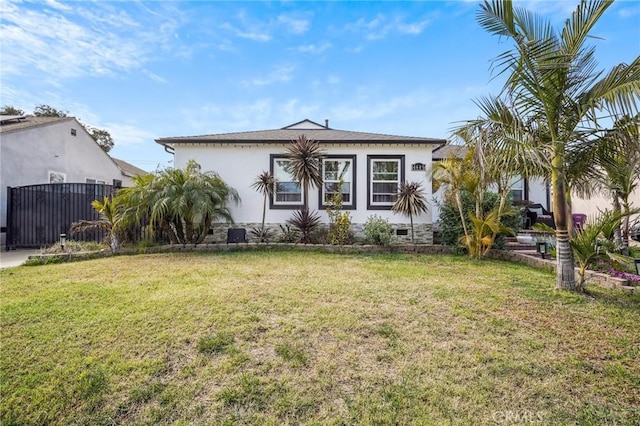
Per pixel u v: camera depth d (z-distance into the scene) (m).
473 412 2.35
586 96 4.86
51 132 13.45
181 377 2.74
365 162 11.02
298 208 10.93
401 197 10.09
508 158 5.15
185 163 10.91
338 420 2.28
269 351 3.18
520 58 4.74
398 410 2.37
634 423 2.25
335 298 4.75
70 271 6.40
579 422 2.26
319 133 12.54
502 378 2.76
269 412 2.35
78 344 3.24
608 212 5.47
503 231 8.23
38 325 3.66
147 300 4.52
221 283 5.47
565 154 5.42
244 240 10.58
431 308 4.38
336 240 9.80
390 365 2.95
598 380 2.74
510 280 5.91
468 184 8.16
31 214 10.66
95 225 8.72
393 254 8.88
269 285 5.38
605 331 3.70
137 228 9.73
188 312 4.07
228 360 3.00
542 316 4.14
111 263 7.27
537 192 13.27
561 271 5.31
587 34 4.75
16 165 11.74
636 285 5.41
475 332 3.64
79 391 2.53
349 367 2.91
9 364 2.87
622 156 5.14
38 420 2.27
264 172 10.55
